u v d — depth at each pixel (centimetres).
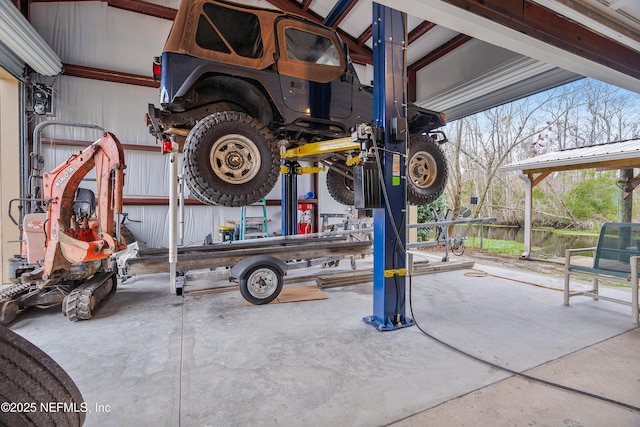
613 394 181
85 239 346
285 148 388
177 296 388
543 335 266
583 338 260
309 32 331
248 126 279
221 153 274
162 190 637
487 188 1084
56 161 554
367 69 772
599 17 250
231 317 312
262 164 284
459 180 1169
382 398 178
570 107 941
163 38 623
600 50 300
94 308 333
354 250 468
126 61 599
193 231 665
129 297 385
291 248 426
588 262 636
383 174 282
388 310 286
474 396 180
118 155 306
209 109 303
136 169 615
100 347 245
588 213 866
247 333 271
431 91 666
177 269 368
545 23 262
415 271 502
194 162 260
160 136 335
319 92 329
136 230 619
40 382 98
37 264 346
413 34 593
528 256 689
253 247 474
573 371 207
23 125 510
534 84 527
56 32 552
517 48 271
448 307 342
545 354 232
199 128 265
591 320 302
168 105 269
